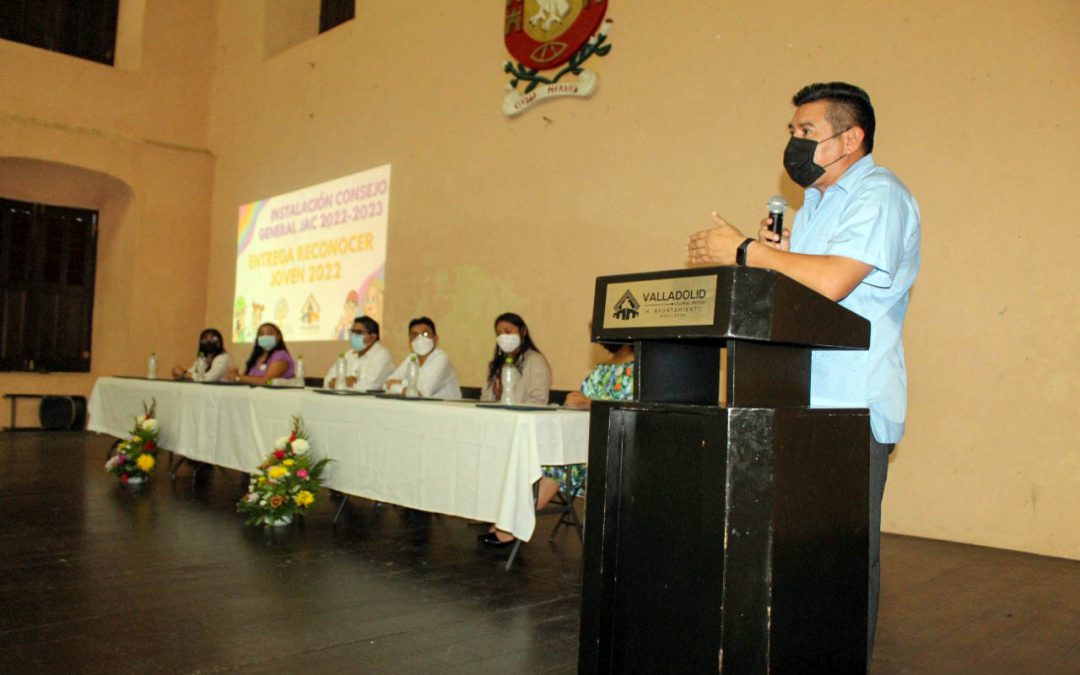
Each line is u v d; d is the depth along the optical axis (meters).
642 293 1.25
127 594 2.60
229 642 2.17
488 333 6.13
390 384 4.57
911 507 4.01
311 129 8.18
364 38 7.60
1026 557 3.54
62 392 9.10
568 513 3.71
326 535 3.70
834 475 1.27
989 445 3.78
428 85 6.87
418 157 6.90
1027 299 3.68
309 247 8.06
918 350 4.02
